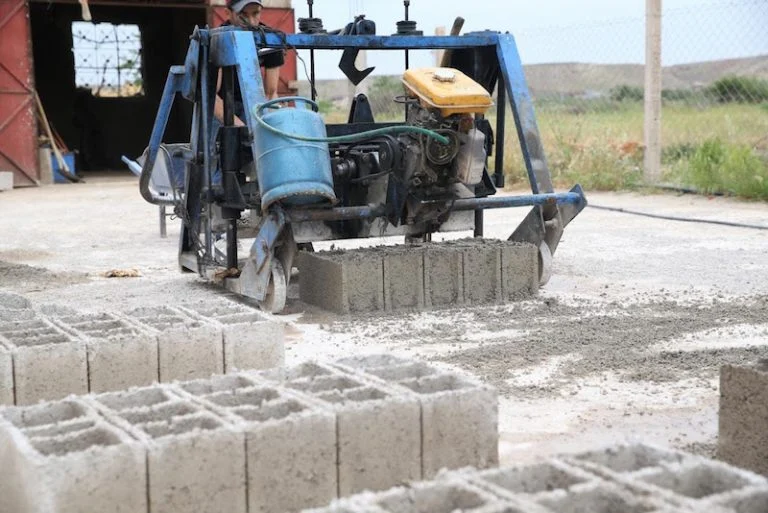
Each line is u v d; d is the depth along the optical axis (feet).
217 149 35.06
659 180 67.26
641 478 12.53
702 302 31.78
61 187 86.94
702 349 25.68
